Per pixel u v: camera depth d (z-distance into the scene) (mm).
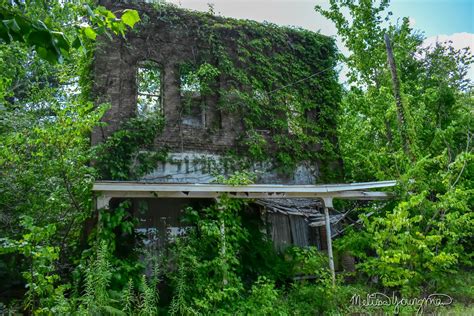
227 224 9570
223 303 8555
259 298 8648
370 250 11977
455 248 10227
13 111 11156
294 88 14406
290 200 13008
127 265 8258
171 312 7641
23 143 9016
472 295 9758
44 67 13000
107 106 9414
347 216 13547
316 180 13883
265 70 13789
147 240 10656
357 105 18141
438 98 14766
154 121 11516
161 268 8961
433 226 10680
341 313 8727
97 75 11289
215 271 8695
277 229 12727
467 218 10008
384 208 11906
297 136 13938
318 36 15609
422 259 9734
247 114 13070
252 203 12148
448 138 13195
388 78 17203
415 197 9406
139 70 12086
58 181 9125
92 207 9039
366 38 18328
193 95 12570
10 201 9320
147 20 12164
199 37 12906
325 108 14891
